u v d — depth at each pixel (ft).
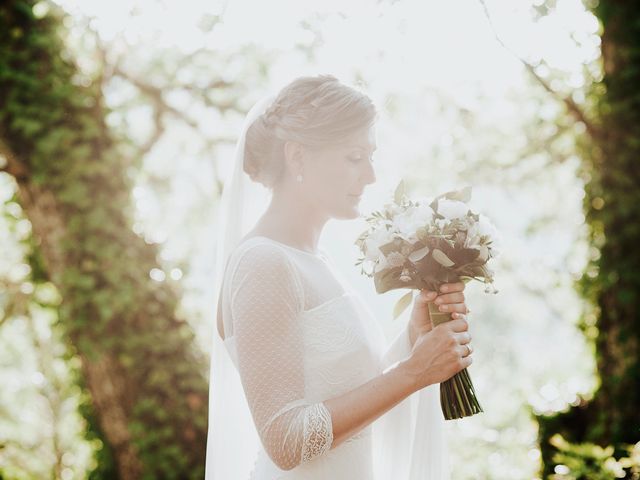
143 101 23.20
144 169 21.68
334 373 5.88
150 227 18.56
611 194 17.24
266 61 22.93
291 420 5.29
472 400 6.40
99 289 17.69
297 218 6.19
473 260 6.24
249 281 5.56
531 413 17.99
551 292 31.30
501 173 28.14
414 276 6.27
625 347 16.89
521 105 25.55
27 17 17.78
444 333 5.66
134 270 17.81
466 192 6.61
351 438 6.14
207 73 23.41
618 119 17.33
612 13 17.21
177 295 18.34
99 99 18.39
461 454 23.48
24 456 32.50
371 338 6.37
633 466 13.73
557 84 20.43
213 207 26.66
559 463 15.60
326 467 5.97
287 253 5.91
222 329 6.48
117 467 18.37
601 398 17.15
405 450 6.87
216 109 23.72
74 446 26.99
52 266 17.97
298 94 6.05
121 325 17.81
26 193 18.01
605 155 17.48
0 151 17.61
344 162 5.98
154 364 17.92
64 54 18.22
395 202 6.60
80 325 17.66
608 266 17.17
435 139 26.22
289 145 6.06
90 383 18.21
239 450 6.54
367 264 6.54
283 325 5.50
